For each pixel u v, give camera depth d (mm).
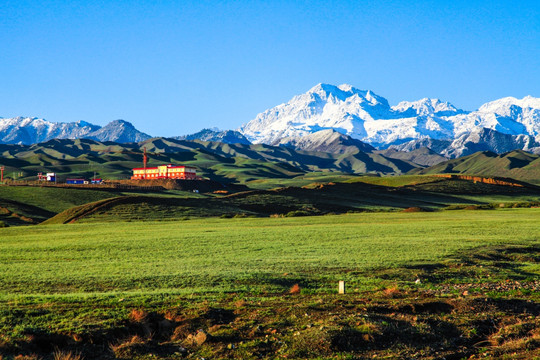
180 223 93000
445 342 21938
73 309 25172
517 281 36094
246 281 34344
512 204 130000
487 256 46625
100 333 21703
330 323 22844
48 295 29125
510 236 60688
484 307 26375
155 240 61500
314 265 40812
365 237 61656
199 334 21656
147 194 170750
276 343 21359
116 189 174125
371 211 132500
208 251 51156
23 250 54031
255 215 118562
